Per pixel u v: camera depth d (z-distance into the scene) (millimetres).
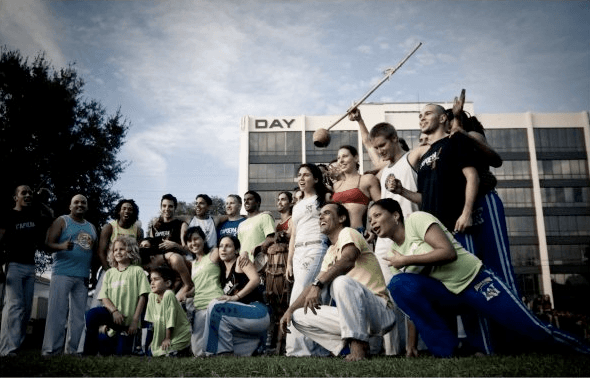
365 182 4309
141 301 4359
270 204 42469
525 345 2799
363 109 42000
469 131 3617
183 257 5160
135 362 2588
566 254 41500
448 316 2971
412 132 41188
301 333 3445
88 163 15227
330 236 3574
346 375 2023
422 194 3434
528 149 42969
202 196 5738
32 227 4465
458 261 2826
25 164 14117
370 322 3066
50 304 4422
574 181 42531
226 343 3783
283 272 5199
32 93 14695
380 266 3498
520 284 40938
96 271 5371
